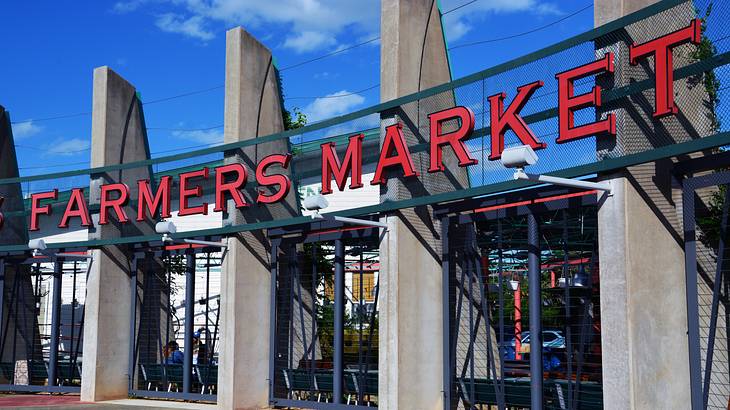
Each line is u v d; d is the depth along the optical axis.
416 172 13.97
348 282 24.80
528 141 12.27
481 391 13.58
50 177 20.83
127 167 19.36
